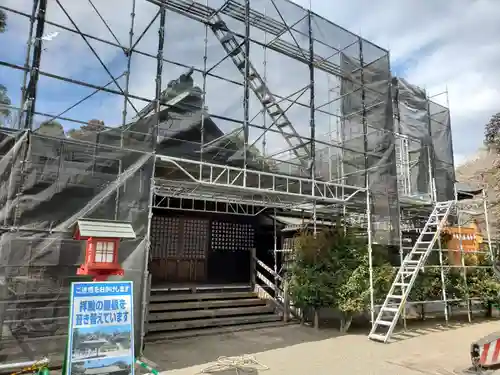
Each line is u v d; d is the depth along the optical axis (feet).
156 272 39.73
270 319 34.01
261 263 38.40
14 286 18.79
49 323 19.40
